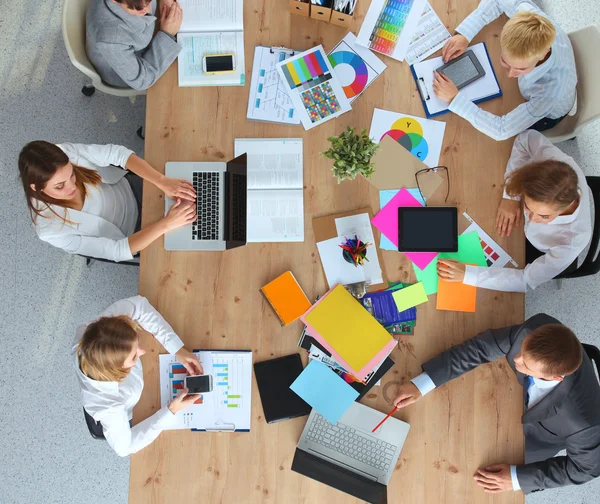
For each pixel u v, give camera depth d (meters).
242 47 1.95
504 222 1.88
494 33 1.98
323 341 1.81
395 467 1.79
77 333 1.79
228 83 1.93
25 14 2.72
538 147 1.87
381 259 1.88
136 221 2.15
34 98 2.67
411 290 1.86
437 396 1.82
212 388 1.82
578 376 1.66
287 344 1.84
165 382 1.83
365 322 1.82
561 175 1.62
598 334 2.56
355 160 1.68
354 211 1.90
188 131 1.92
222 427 1.80
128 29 1.80
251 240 1.87
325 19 1.96
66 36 1.84
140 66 1.86
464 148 1.93
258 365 1.82
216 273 1.86
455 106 1.90
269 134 1.92
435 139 1.93
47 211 1.76
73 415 2.56
